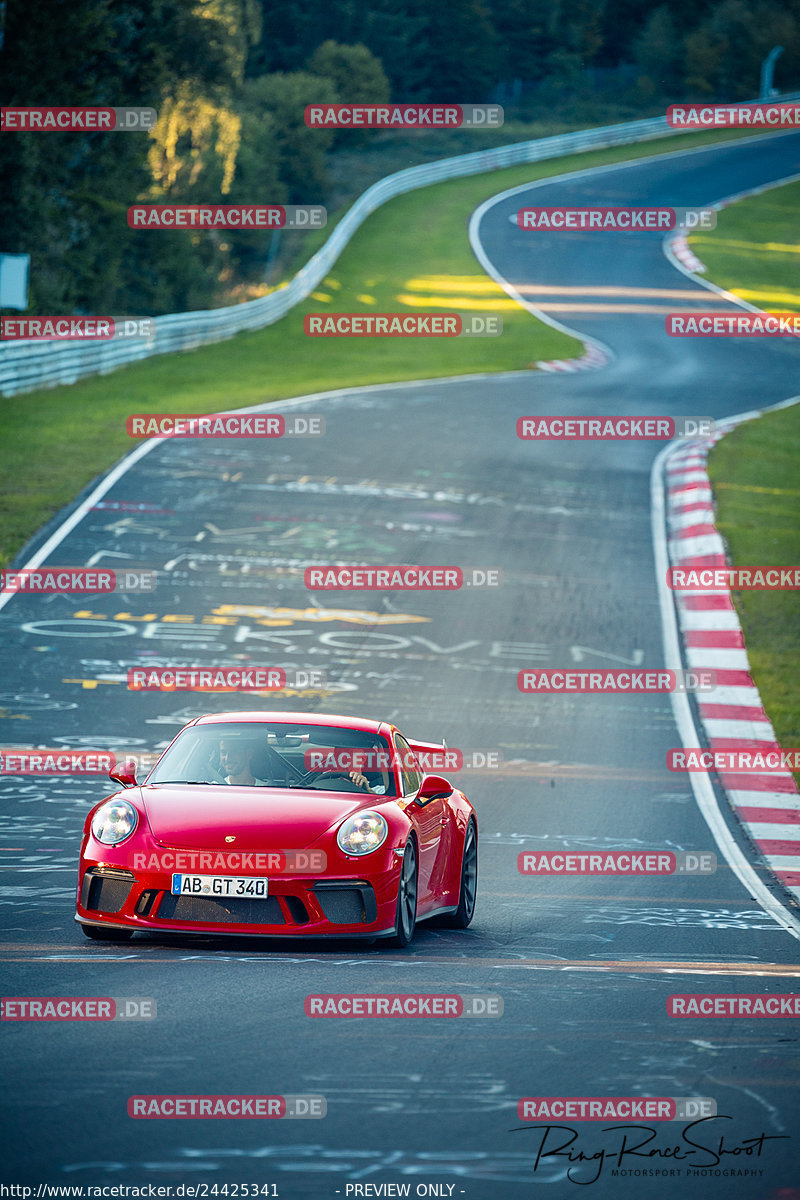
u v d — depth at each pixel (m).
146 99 183.50
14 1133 16.62
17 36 159.12
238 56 188.12
